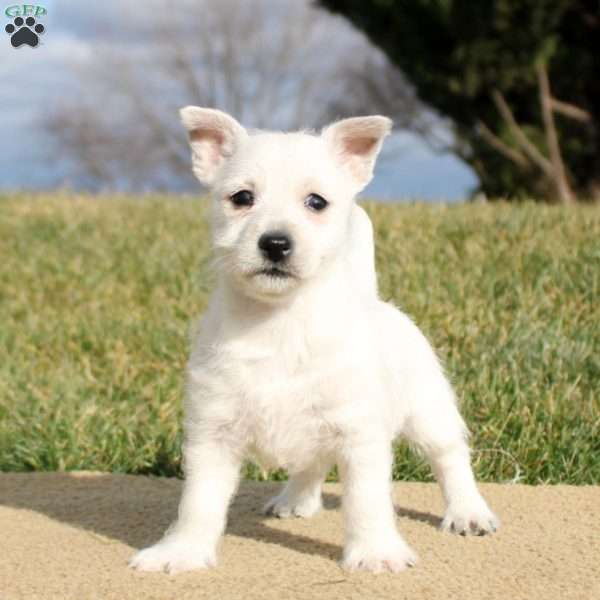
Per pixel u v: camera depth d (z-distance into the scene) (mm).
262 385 968
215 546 985
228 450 987
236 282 974
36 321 1737
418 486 1186
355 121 1024
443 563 979
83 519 1105
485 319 1521
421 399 1058
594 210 2148
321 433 974
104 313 1771
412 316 1526
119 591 931
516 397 1308
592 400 1308
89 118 7734
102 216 2480
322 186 977
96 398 1426
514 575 957
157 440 1309
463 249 1830
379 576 949
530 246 1778
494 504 1121
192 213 2477
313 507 1112
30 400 1427
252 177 976
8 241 2283
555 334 1441
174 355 1524
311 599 913
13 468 1299
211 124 1031
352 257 1038
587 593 927
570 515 1090
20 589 937
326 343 964
